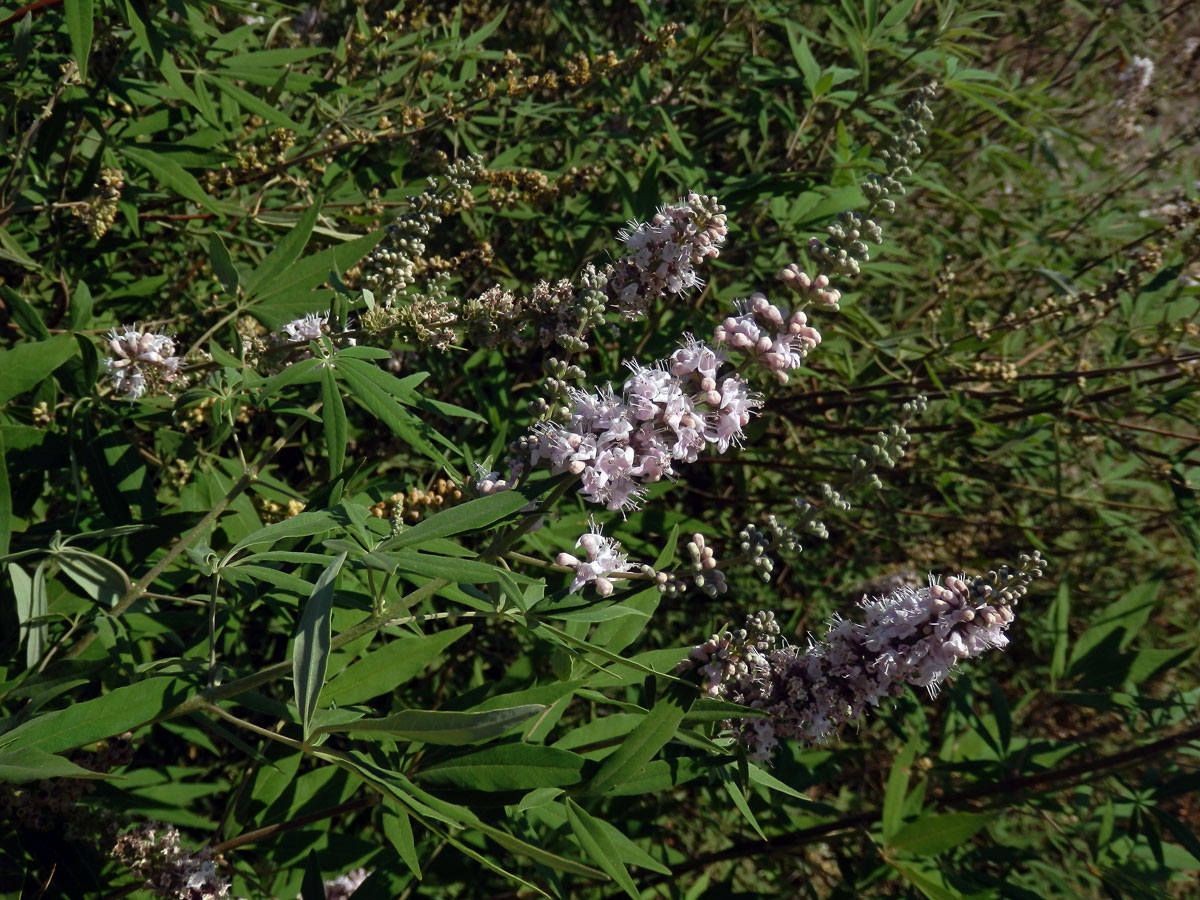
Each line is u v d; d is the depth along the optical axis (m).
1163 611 1.11
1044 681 1.03
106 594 0.49
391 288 0.57
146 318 0.81
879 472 1.00
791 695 0.50
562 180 0.78
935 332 1.00
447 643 0.52
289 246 0.59
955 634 0.47
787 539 0.47
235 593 0.58
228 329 0.76
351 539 0.49
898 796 0.58
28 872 0.55
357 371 0.52
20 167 0.65
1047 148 1.16
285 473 0.91
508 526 0.48
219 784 0.70
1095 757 0.73
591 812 0.64
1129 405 0.94
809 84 0.83
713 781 0.64
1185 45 1.48
